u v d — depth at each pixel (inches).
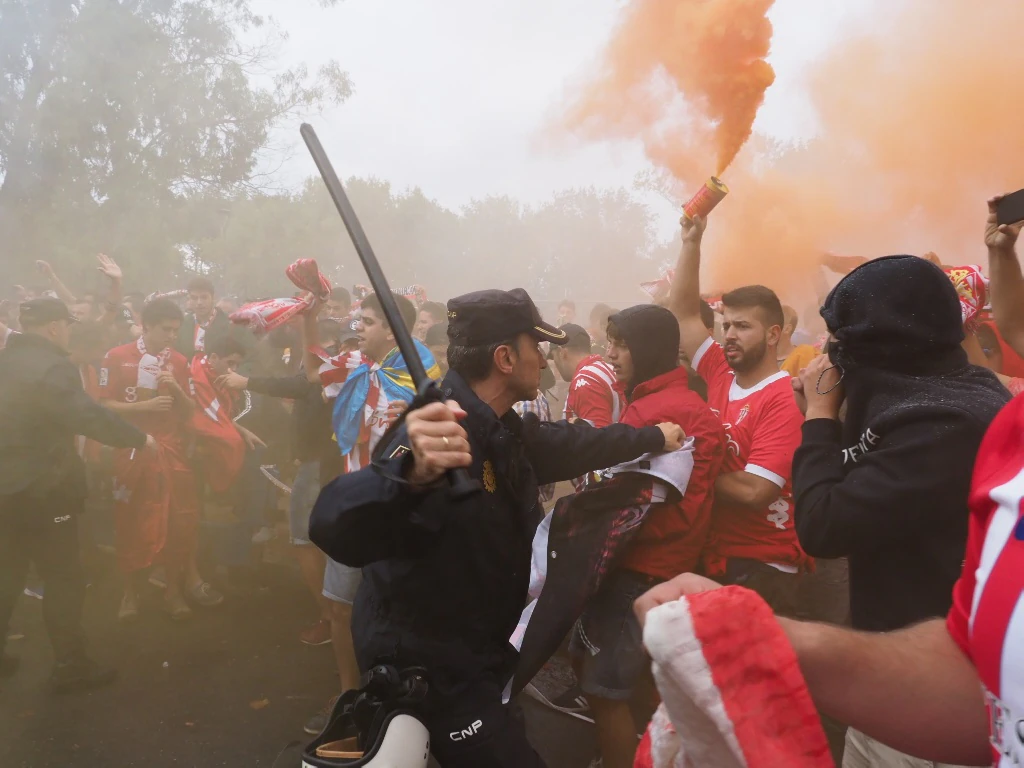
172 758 119.4
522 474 71.1
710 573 106.3
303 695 138.7
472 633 68.7
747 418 103.7
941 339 64.1
